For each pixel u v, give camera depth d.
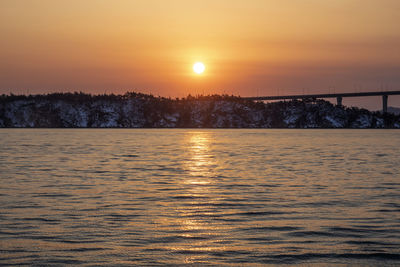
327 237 21.06
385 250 19.11
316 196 32.50
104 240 20.48
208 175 46.47
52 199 30.66
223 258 18.20
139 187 37.03
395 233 21.67
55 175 45.47
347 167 55.34
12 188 35.78
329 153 84.25
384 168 53.97
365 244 19.94
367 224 23.48
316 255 18.53
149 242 20.28
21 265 17.19
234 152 87.12
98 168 53.41
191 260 17.94
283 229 22.56
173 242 20.30
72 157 71.12
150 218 24.98
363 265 17.44
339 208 27.84
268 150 94.25
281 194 33.47
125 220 24.42
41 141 131.25
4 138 152.62
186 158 70.88
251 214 26.17
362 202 29.91
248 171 50.59
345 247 19.53
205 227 23.02
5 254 18.41
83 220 24.28
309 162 63.28
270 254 18.67
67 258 18.02
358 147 107.44
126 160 66.12
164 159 68.62
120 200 30.53
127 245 19.78
